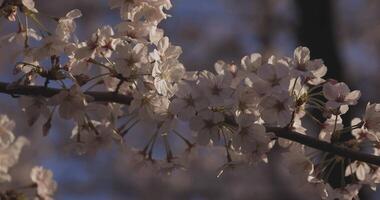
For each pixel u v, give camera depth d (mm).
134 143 4438
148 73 1391
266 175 4457
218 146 1482
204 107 1375
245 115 1379
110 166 4734
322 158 1451
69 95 1384
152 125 1456
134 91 1399
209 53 4824
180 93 1381
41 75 1386
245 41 4883
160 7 1435
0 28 1440
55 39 1396
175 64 1397
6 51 4094
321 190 1441
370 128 1415
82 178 4746
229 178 4551
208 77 1386
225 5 4934
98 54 1414
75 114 1393
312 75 1383
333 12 2676
